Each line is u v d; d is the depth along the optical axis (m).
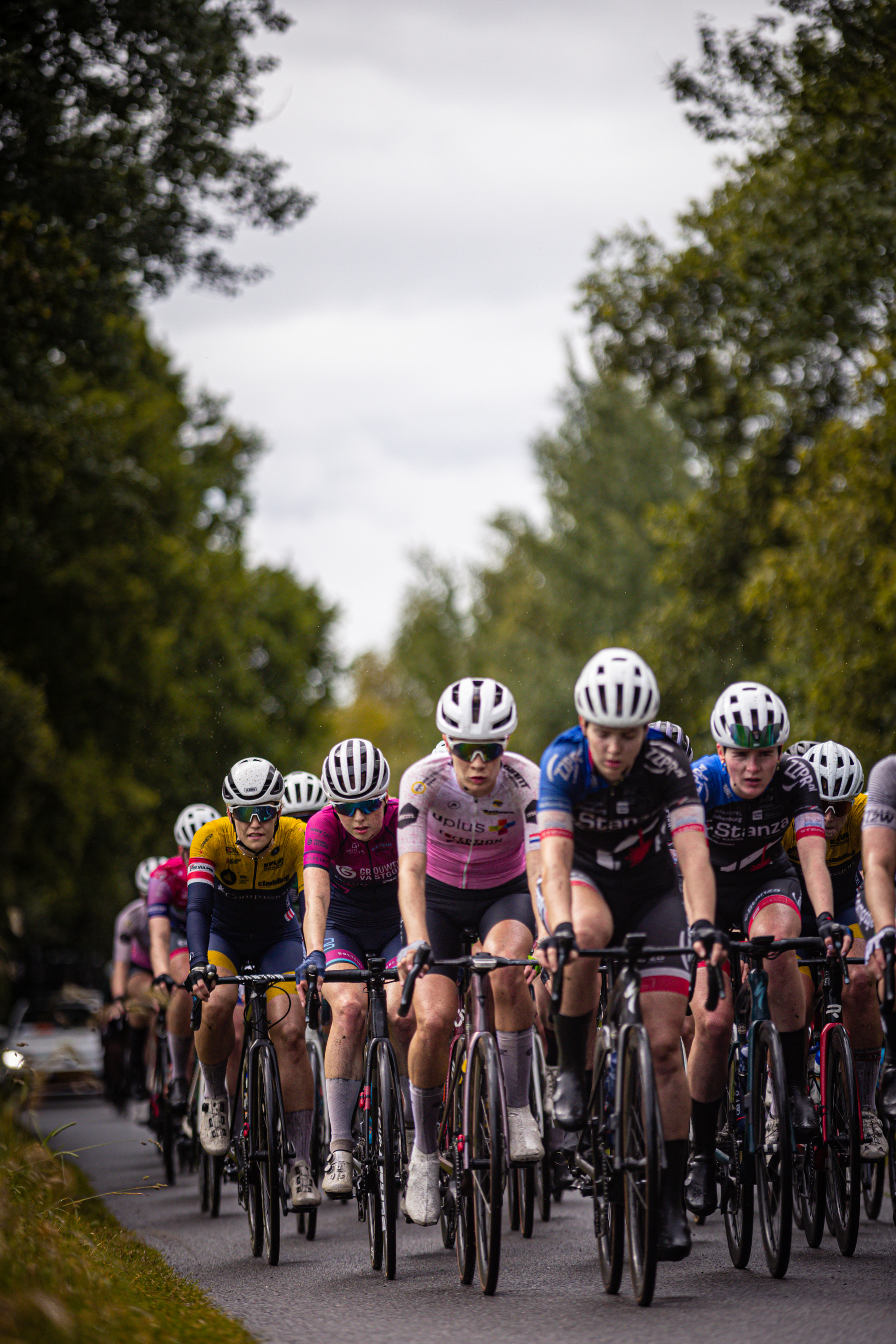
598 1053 11.76
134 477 57.34
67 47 30.92
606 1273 11.47
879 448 38.47
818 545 39.72
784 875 13.59
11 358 37.69
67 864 65.50
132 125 32.56
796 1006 12.44
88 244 34.03
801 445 52.91
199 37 31.19
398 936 15.22
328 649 86.88
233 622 77.75
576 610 90.88
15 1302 8.25
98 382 39.50
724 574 55.94
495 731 12.27
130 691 62.56
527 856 13.03
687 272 46.19
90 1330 8.49
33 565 52.97
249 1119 14.59
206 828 15.99
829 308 36.25
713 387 51.94
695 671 56.06
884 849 12.23
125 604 58.69
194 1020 14.66
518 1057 13.07
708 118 31.52
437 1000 13.13
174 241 34.53
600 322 49.78
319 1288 12.43
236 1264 14.08
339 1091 14.09
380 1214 13.17
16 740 53.25
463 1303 11.31
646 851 11.77
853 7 29.20
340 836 14.87
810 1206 13.26
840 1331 9.48
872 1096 14.71
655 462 89.75
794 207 35.28
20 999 70.00
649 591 86.44
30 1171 13.28
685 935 11.62
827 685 38.53
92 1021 46.56
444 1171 13.00
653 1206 10.39
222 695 74.44
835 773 14.88
